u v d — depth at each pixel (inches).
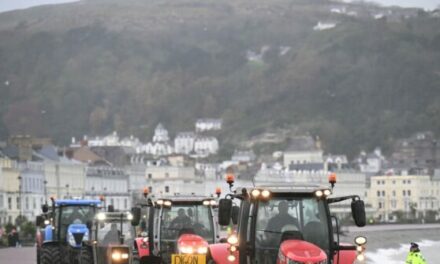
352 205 2309.3
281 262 2299.5
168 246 3021.7
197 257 2906.0
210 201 3043.8
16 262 4813.0
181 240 2950.3
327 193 2367.1
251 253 2367.1
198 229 3029.0
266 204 2374.5
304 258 2269.9
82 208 3686.0
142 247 3065.9
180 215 3036.4
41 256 3582.7
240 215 2421.3
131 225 3139.8
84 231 3592.5
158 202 3041.3
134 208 3031.5
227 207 2379.4
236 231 2514.8
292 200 2373.3
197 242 2940.5
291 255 2279.8
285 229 2361.0
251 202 2394.2
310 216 2367.1
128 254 3107.8
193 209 3043.8
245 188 2416.3
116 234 3134.8
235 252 2426.2
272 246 2356.1
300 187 2384.4
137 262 3107.8
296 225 2362.2
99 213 3157.0
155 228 3036.4
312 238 2359.7
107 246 3120.1
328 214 2367.1
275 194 2374.5
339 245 2373.3
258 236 2364.7
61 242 3644.2
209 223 3036.4
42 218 3882.9
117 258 3097.9
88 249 3257.9
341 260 2379.4
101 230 3139.8
